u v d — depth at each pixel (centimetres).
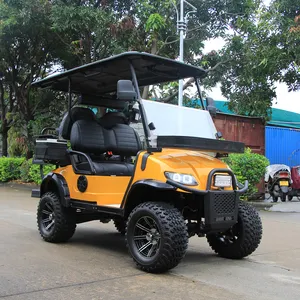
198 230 515
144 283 449
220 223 501
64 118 697
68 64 1817
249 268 535
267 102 1362
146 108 550
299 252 641
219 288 441
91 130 666
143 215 489
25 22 1498
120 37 1352
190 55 1526
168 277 475
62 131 688
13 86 1870
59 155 661
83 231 782
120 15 1447
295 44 1139
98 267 514
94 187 601
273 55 1173
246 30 1359
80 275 477
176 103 1473
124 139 695
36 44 1719
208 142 496
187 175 484
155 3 1369
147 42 1428
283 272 521
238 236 566
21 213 974
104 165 620
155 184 473
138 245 505
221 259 582
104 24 1337
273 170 1416
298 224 904
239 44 1441
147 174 499
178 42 1457
